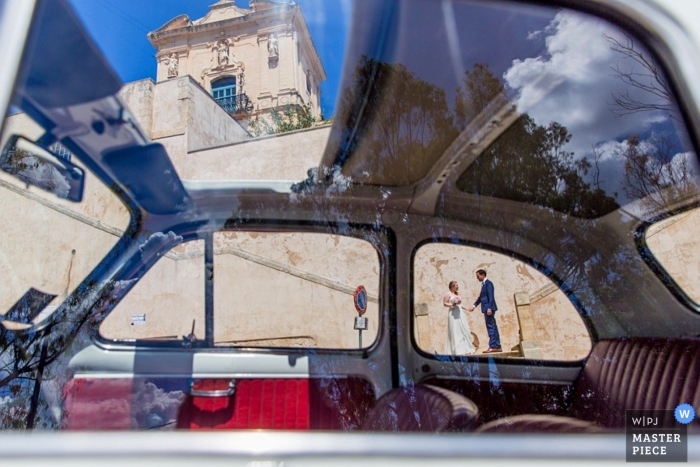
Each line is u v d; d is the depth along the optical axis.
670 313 1.58
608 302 1.81
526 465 0.63
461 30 1.03
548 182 1.77
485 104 1.42
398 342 2.11
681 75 0.76
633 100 1.04
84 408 1.23
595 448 0.66
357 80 1.31
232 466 0.63
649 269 1.62
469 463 0.63
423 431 0.98
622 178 1.47
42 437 0.68
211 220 1.94
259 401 1.45
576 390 1.60
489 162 1.78
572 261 1.97
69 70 0.88
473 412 1.20
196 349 1.72
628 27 0.82
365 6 0.99
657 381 1.42
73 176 1.38
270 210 2.02
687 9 0.76
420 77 1.29
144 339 1.67
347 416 1.32
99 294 1.65
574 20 0.88
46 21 0.77
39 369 1.40
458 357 1.97
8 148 1.05
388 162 1.82
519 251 2.11
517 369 1.83
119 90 1.00
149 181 1.58
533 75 1.20
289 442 0.67
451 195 2.06
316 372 1.78
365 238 2.26
